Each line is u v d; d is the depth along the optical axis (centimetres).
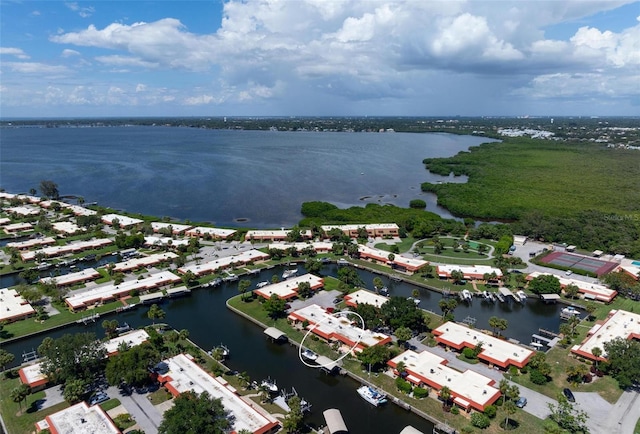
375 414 8956
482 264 17525
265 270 17325
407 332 11094
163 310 13862
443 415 8781
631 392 9494
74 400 8831
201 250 19238
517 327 12775
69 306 13525
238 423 8100
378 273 16912
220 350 10775
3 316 12619
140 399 9112
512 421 8531
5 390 9500
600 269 16900
